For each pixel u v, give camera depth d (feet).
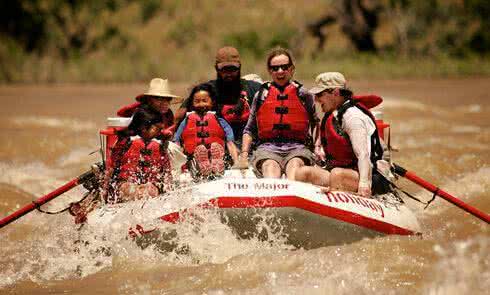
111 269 67.62
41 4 432.25
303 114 75.72
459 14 407.03
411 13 405.80
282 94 75.46
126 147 74.64
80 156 134.51
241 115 81.15
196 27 432.25
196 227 67.26
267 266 63.67
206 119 76.54
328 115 71.67
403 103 209.36
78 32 433.48
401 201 76.69
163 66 361.30
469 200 91.40
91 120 197.57
